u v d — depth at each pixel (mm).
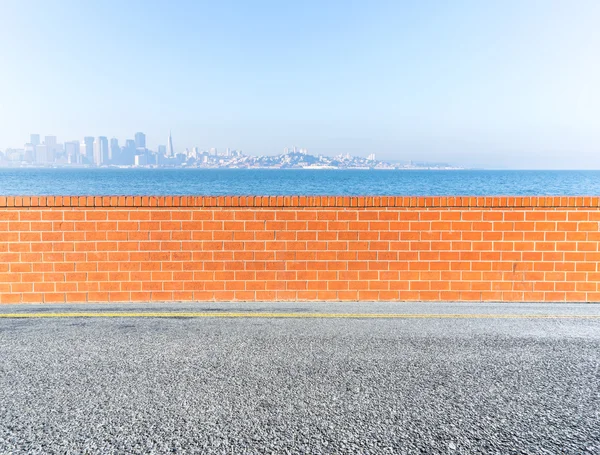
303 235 8109
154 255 8023
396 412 4082
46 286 7934
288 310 7465
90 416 3992
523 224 8109
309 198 8070
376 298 8156
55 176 167875
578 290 8141
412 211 8109
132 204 7980
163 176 171625
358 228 8117
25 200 7871
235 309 7523
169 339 5980
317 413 4055
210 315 7145
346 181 128625
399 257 8141
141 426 3830
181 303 7945
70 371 4945
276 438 3658
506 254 8141
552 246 8125
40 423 3873
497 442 3627
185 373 4895
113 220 7973
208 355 5422
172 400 4285
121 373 4895
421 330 6410
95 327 6504
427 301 8148
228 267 8094
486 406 4211
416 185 106562
